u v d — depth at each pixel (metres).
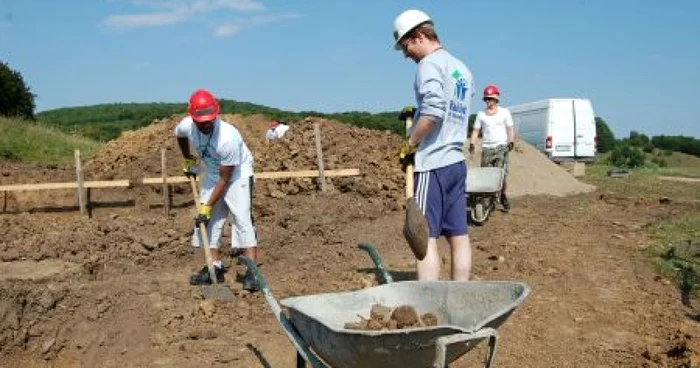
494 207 12.38
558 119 25.27
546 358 5.81
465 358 5.76
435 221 5.71
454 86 5.59
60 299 6.21
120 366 5.66
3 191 13.74
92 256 8.11
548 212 12.95
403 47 5.71
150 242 8.75
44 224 10.11
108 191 13.91
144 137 18.27
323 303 4.34
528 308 6.98
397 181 13.34
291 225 10.23
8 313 5.87
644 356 5.84
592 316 6.82
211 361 5.62
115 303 6.38
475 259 8.87
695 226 11.02
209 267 7.21
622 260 8.83
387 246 9.59
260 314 6.66
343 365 3.87
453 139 5.69
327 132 14.34
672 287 7.75
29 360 5.79
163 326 6.20
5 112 28.52
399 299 4.56
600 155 40.56
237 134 7.05
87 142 25.20
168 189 13.91
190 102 6.84
